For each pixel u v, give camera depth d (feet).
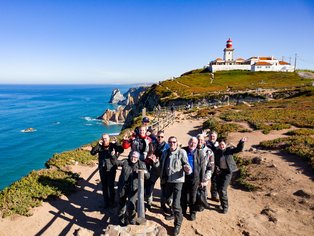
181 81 356.59
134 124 120.98
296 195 35.19
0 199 34.17
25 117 349.82
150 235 23.82
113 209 33.22
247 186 40.29
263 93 219.82
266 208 32.91
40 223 30.01
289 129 78.64
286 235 27.17
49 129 265.75
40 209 33.14
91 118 353.92
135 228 24.17
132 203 27.71
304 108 122.21
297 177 40.73
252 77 369.50
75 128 278.05
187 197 29.89
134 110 325.21
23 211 31.96
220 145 32.22
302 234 27.17
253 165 48.19
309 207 31.89
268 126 81.56
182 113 151.74
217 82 342.85
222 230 28.43
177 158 27.04
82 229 27.99
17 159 156.25
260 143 61.93
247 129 79.82
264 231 28.04
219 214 32.04
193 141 28.53
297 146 53.42
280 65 428.97
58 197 36.47
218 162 31.96
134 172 28.22
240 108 142.61
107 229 23.85
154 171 31.27
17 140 210.59
